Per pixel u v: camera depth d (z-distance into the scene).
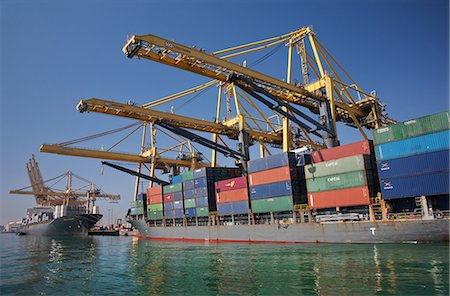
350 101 50.91
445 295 15.58
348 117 52.19
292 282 20.08
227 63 37.28
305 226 36.62
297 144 57.47
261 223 42.88
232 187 46.56
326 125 43.69
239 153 53.72
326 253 28.52
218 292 19.42
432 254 24.05
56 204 130.12
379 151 30.61
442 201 28.30
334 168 34.22
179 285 21.77
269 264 26.00
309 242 36.16
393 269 20.84
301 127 45.09
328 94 44.00
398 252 25.73
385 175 30.02
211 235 50.19
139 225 70.88
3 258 44.66
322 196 35.03
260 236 42.00
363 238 31.75
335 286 18.45
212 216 50.62
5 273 31.41
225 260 29.75
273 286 19.59
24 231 144.62
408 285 17.44
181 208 57.19
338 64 49.69
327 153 36.94
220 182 48.81
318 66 45.47
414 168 28.20
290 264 25.28
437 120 27.16
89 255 44.25
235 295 18.61
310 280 20.14
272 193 40.16
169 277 24.55
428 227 27.75
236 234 45.66
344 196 33.12
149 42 31.75
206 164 82.06
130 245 56.44
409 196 28.39
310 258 26.95
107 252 46.66
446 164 26.45
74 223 105.31
